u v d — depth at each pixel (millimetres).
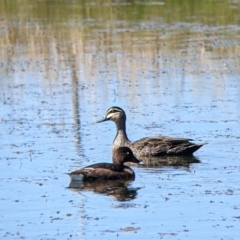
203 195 18281
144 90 29656
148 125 24781
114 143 22875
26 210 17500
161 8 49281
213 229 16078
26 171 20391
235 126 24359
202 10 48344
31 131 24266
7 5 52031
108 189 19078
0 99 28750
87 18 46812
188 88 29828
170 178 19875
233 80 31078
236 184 19125
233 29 42594
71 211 17406
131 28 43562
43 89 30234
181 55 36469
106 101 28031
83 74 32938
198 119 25281
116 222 16625
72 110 26859
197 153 22141
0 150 22250
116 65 34625
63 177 19953
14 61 36062
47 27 44281
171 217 16859
